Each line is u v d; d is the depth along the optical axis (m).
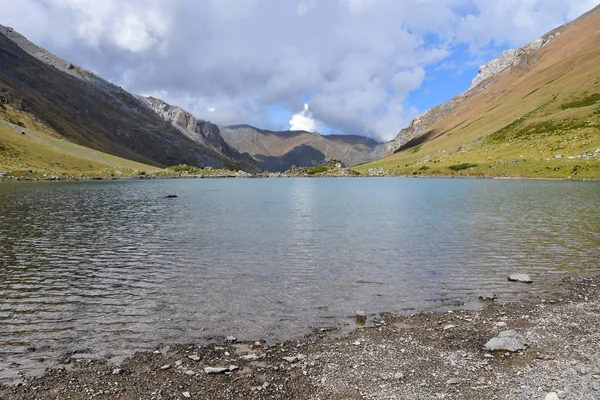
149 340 18.50
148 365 16.12
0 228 49.03
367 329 19.77
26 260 33.34
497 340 17.73
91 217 59.69
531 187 108.06
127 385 14.58
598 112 186.88
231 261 33.16
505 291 25.42
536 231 45.19
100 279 28.05
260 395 13.90
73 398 13.70
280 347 17.78
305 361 16.42
